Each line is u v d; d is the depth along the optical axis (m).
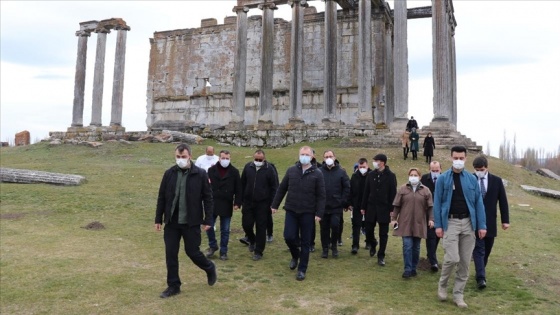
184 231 8.41
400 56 32.91
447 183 8.28
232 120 42.09
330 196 11.27
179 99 53.78
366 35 36.16
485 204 9.28
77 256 10.71
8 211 15.98
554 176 35.62
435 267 10.22
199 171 8.59
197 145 37.31
